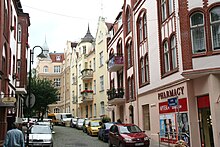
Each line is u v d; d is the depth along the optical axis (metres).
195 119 16.83
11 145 9.77
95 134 28.16
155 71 22.19
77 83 53.53
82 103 49.12
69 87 61.78
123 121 31.33
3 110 19.94
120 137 17.98
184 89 17.48
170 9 20.05
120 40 32.66
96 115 42.69
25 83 30.27
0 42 18.47
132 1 27.97
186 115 17.19
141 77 25.92
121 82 32.62
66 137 27.02
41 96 45.72
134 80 27.19
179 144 11.62
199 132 16.67
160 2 21.70
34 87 45.69
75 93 55.09
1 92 19.70
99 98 41.53
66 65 65.69
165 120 20.11
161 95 20.92
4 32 20.44
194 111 16.91
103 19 41.78
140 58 26.09
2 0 18.89
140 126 25.53
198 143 16.58
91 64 47.28
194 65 16.36
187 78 16.94
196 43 16.69
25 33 30.47
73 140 24.34
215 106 15.38
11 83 24.50
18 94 31.36
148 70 23.97
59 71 75.94
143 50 25.20
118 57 31.16
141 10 25.61
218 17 16.28
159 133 20.84
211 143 15.97
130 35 28.84
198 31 16.72
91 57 47.25
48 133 19.64
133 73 27.66
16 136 9.90
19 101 32.81
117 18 35.38
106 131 23.00
